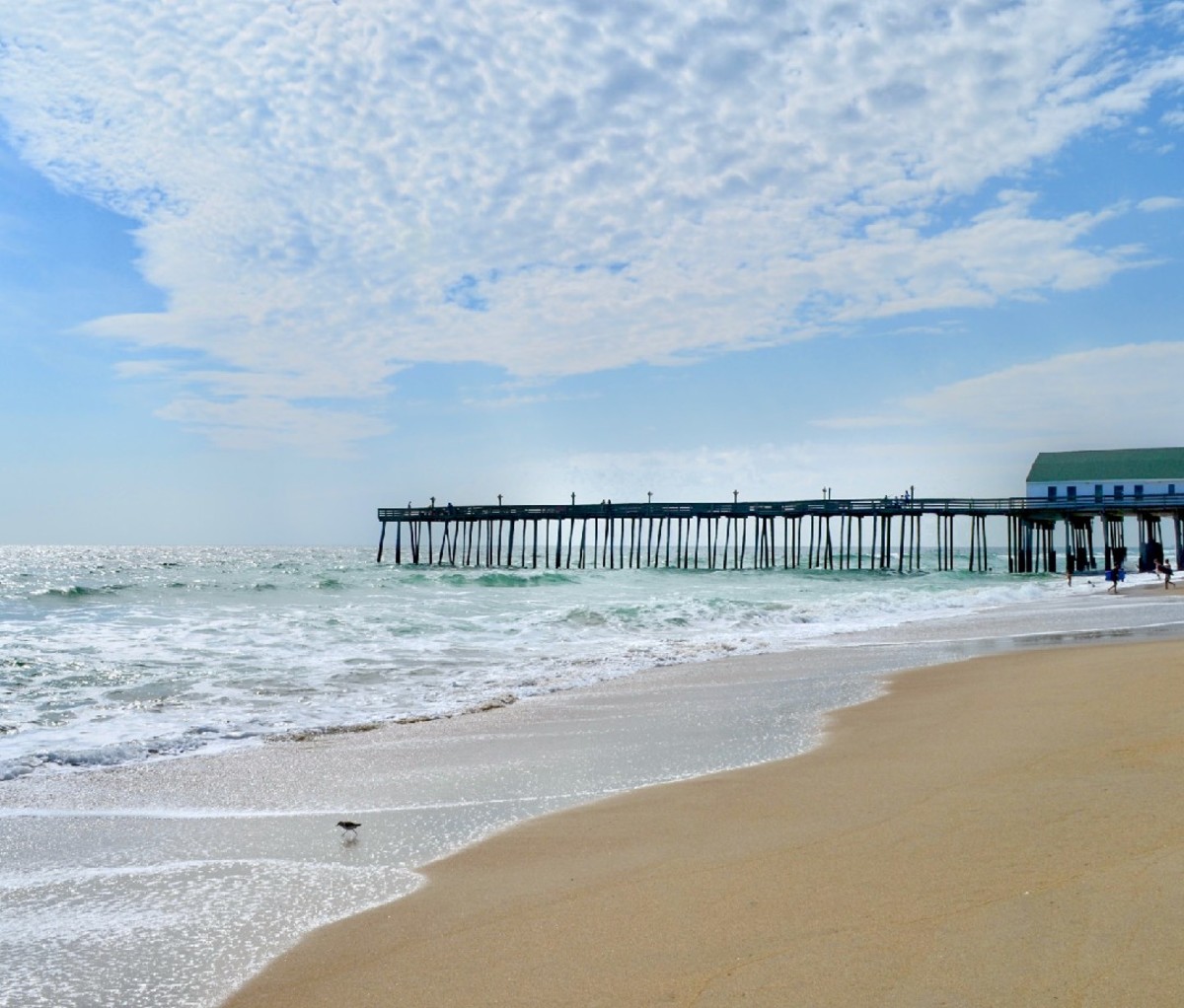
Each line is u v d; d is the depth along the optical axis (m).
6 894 4.88
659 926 4.09
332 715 10.52
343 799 6.85
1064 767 6.47
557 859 5.25
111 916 4.54
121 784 7.37
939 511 54.25
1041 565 59.38
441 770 7.71
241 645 16.81
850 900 4.21
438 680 13.17
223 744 8.99
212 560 91.31
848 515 56.44
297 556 116.81
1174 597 28.89
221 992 3.70
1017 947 3.54
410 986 3.66
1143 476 55.53
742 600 28.61
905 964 3.49
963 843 4.89
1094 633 17.70
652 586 41.91
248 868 5.27
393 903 4.63
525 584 44.00
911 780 6.54
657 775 7.32
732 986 3.43
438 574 51.00
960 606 27.25
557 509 64.38
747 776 7.08
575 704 11.04
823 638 18.31
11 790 7.19
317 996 3.63
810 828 5.47
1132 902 3.83
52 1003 3.62
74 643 16.58
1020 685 10.88
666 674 13.55
